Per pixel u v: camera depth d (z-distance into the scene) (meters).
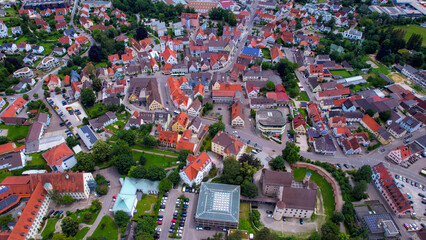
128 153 171.88
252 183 153.75
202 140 190.12
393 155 180.75
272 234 131.25
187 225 143.00
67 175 145.88
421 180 169.00
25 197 147.75
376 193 162.25
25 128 197.75
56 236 125.88
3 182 150.12
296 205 142.12
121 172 165.25
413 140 196.88
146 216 142.12
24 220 128.50
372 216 141.62
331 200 156.62
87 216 138.88
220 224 140.50
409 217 148.88
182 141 180.62
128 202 143.38
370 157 184.25
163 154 181.12
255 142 192.62
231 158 164.62
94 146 170.50
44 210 142.62
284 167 173.62
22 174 160.62
